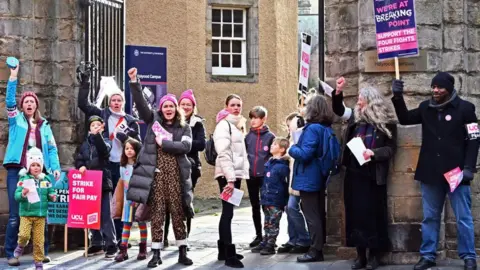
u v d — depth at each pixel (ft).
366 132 31.19
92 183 35.04
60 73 38.14
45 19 37.88
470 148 29.45
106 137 37.04
